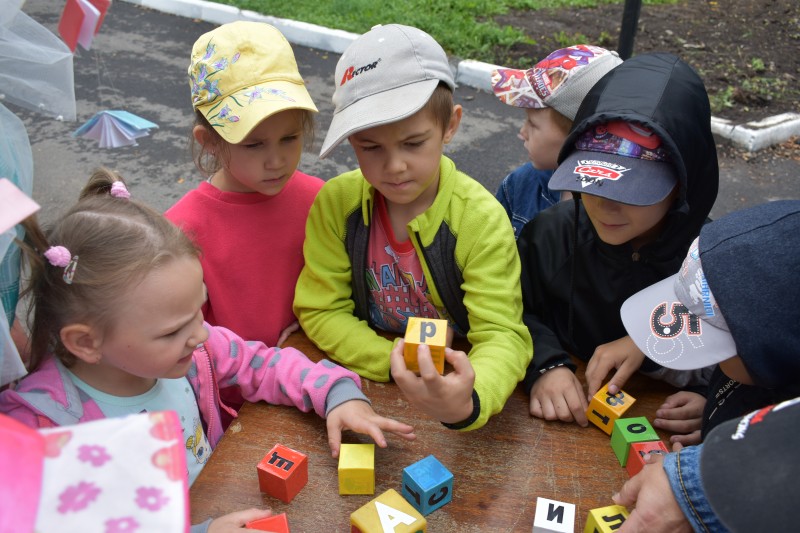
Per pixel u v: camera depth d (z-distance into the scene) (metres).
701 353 1.15
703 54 5.83
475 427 1.38
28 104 1.24
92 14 1.12
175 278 1.17
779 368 1.06
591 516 1.18
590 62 1.96
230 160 1.71
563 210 1.74
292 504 1.27
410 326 1.30
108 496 0.60
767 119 4.78
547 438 1.44
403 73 1.44
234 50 1.65
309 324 1.71
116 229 1.16
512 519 1.24
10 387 1.27
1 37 1.14
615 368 1.60
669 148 1.35
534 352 1.61
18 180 1.15
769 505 0.77
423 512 1.24
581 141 1.47
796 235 1.06
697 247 1.20
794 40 6.15
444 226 1.55
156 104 5.03
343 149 4.52
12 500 0.56
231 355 1.54
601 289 1.64
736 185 4.25
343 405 1.42
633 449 1.31
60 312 1.17
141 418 0.66
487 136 4.73
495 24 6.32
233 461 1.36
